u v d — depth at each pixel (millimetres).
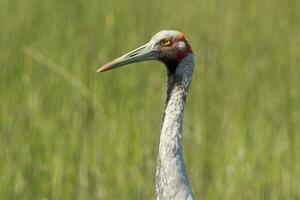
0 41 17562
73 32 17969
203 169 14562
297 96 16312
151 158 14680
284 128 15469
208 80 16266
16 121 14836
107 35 17500
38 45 17453
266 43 18328
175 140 10891
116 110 15312
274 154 14977
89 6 19906
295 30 18984
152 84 16438
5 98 15445
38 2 20062
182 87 11086
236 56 17672
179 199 10781
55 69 15688
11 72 16125
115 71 16641
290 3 20453
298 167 14727
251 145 15039
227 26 18828
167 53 11133
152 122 15297
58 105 15281
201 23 18828
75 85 15328
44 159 14242
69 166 14242
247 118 15812
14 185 13898
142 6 19719
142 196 14109
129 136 14797
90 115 14758
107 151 14531
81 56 16719
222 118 15469
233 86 16609
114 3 20000
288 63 17297
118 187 14172
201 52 16906
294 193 14320
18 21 18750
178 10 19641
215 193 14258
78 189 14078
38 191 13914
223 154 14844
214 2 20297
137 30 18094
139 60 11250
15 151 14258
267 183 14320
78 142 14484
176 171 10812
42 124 14805
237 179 14453
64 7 19734
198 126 15242
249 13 19812
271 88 16625
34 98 15320
